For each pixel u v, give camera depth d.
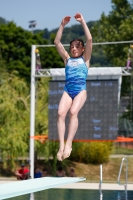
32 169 41.31
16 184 17.14
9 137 51.97
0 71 57.66
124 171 60.31
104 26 77.06
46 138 41.06
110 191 32.56
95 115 39.19
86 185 37.31
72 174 44.81
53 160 54.69
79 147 61.00
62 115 16.11
